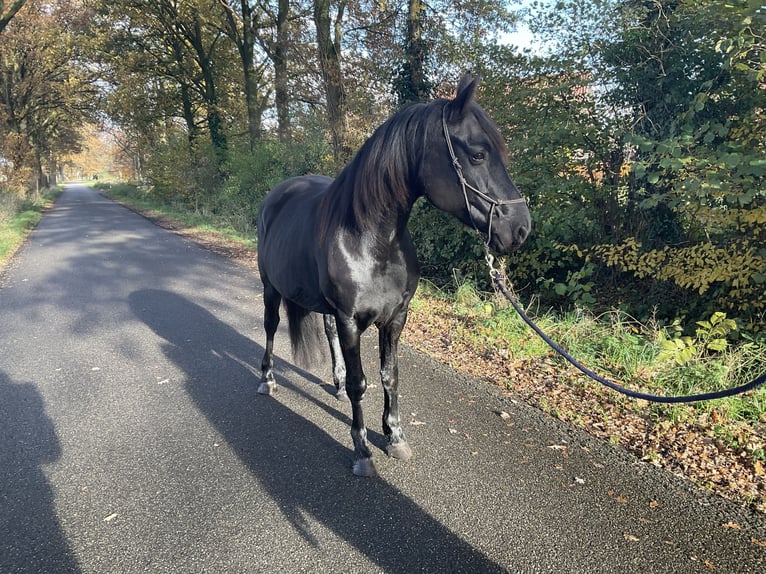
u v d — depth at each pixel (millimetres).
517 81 6230
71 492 2572
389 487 2600
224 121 22031
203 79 22156
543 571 2027
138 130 24750
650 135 5070
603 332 4719
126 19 20328
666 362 3953
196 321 5633
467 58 6914
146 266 8945
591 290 5766
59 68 26625
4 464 2830
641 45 5020
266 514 2393
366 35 11539
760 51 3959
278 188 3930
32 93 27000
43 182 39469
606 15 5453
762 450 2861
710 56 4574
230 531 2273
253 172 14984
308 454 2936
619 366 4090
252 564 2074
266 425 3289
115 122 26578
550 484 2607
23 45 23719
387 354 2844
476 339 4836
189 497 2527
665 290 5082
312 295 2984
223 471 2758
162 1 19016
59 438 3113
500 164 2203
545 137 5504
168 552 2145
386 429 2938
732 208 4062
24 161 22953
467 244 6875
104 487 2615
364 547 2166
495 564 2064
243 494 2553
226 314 5926
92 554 2135
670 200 4555
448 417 3369
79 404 3588
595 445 3002
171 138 21219
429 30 9203
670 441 3025
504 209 2180
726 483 2604
